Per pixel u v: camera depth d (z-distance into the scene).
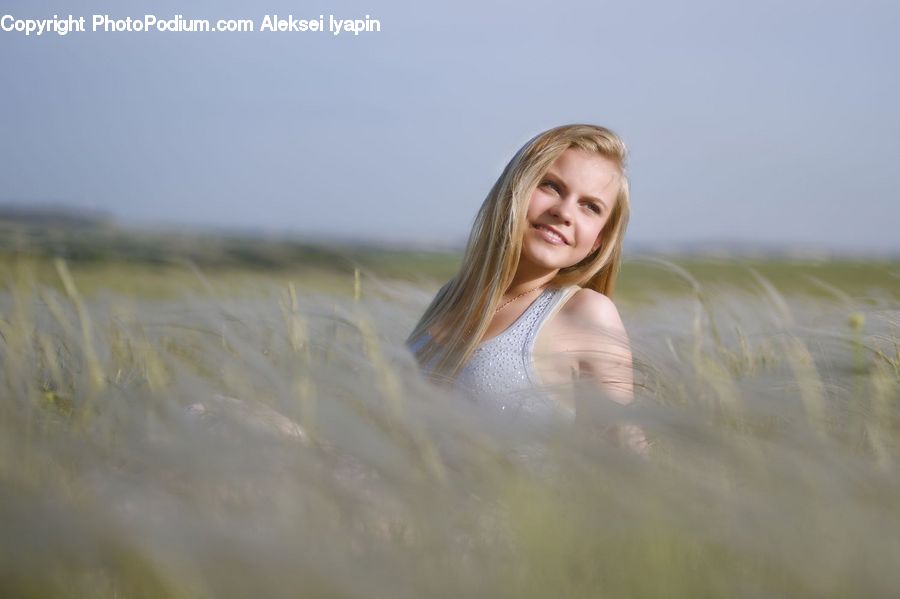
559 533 1.43
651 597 1.33
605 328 2.78
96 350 2.86
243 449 1.69
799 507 1.49
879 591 1.32
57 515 1.38
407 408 1.87
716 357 2.71
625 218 3.45
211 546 1.31
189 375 2.25
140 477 1.62
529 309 3.21
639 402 2.05
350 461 1.74
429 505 1.55
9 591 1.35
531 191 3.28
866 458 1.87
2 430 1.75
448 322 3.41
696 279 3.28
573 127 3.33
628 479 1.56
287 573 1.29
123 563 1.34
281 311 2.99
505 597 1.31
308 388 2.01
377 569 1.34
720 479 1.63
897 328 3.05
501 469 1.69
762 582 1.35
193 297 3.43
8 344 2.66
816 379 2.28
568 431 1.77
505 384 3.07
